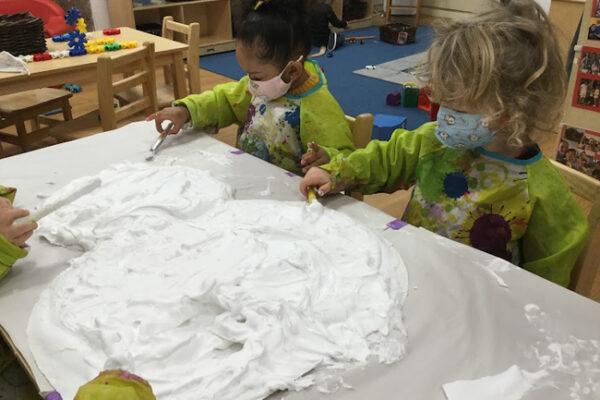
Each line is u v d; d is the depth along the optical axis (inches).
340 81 159.9
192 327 28.2
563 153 91.8
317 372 25.5
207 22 200.2
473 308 29.7
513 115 34.1
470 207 41.8
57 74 88.6
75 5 162.1
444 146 43.1
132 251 34.1
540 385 25.0
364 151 45.1
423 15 228.7
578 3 110.8
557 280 38.9
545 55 33.9
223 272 31.2
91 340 27.5
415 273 32.7
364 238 35.2
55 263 34.3
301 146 54.1
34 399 33.0
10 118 97.7
